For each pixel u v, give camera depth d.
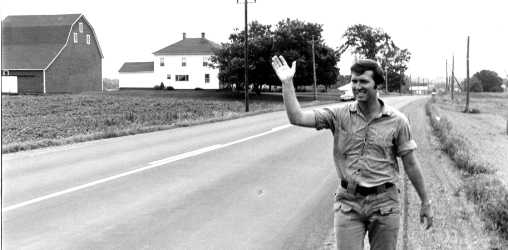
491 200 9.03
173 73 86.44
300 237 6.99
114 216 7.82
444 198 9.40
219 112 33.38
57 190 9.52
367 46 117.94
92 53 71.38
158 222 7.57
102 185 10.04
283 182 10.77
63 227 7.20
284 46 67.75
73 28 68.12
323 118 4.24
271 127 23.94
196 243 6.64
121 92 71.12
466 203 9.09
